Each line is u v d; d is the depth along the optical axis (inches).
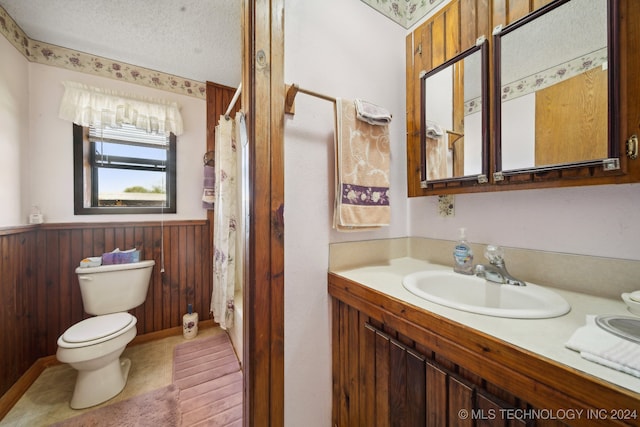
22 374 58.2
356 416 37.4
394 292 32.2
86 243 71.2
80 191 71.7
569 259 32.7
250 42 33.5
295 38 39.1
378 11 49.9
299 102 39.4
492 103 36.3
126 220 77.4
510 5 34.4
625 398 14.4
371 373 34.6
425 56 46.2
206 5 56.7
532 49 32.8
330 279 41.9
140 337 77.5
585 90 28.4
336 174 40.5
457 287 39.0
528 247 36.8
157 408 52.2
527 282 35.7
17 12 57.4
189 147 87.7
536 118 32.4
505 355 19.9
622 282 28.9
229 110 68.3
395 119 52.2
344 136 40.3
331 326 42.8
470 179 38.8
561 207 33.7
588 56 28.1
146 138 81.9
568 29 29.7
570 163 29.1
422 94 46.5
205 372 63.6
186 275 85.6
